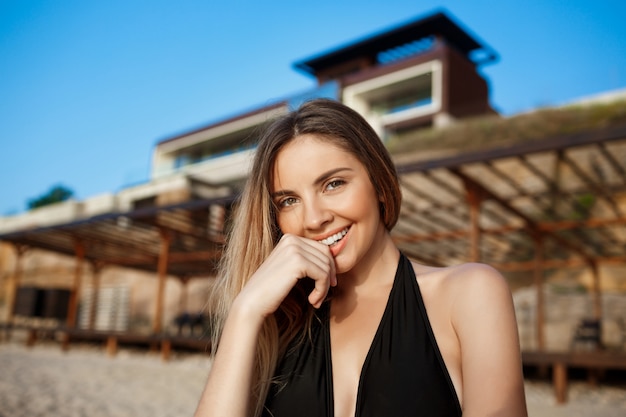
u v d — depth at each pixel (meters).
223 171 32.47
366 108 31.20
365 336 1.30
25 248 16.89
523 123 21.64
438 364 1.20
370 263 1.40
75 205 29.03
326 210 1.34
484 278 1.21
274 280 1.28
